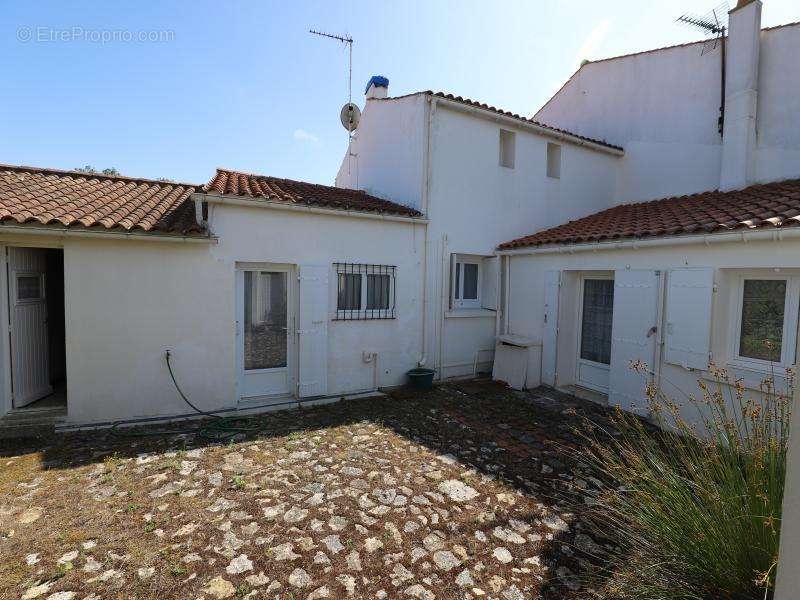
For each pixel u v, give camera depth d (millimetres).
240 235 6266
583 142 9820
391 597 2709
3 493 3875
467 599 2709
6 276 5777
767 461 2482
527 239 8594
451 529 3451
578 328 7953
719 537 2352
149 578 2811
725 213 6082
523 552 3182
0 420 5582
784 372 4816
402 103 8375
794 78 7605
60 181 7121
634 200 10359
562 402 7023
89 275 5547
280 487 4062
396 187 8617
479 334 8828
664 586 2396
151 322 5848
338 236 7066
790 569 1329
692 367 5547
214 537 3264
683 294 5684
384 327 7648
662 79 9742
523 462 4738
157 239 5652
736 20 8102
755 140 8023
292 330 6871
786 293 4895
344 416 6188
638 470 3018
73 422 5586
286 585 2789
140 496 3852
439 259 8180
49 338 6734
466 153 8391
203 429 5504
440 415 6309
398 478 4305
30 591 2672
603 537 3361
